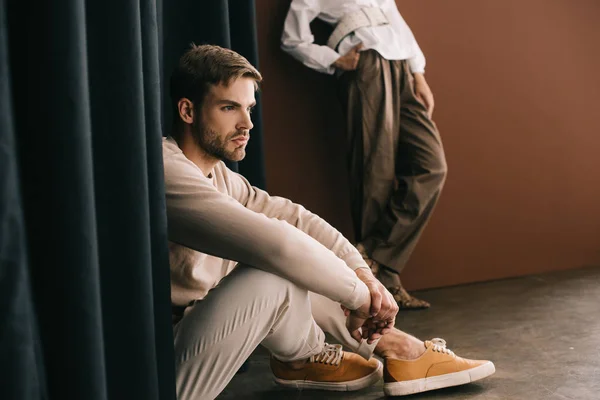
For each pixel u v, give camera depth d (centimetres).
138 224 124
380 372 215
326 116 367
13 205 90
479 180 389
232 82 161
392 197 348
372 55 337
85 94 104
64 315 103
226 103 162
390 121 340
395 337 207
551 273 396
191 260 167
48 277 102
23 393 91
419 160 344
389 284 343
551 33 395
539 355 247
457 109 384
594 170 404
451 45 381
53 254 102
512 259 396
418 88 352
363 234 348
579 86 400
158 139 138
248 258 154
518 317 306
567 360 239
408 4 374
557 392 206
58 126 101
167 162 156
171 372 141
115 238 123
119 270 123
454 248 387
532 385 213
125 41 121
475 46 385
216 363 157
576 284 365
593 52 400
